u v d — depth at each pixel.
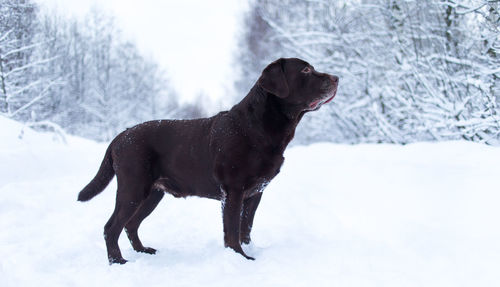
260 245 4.34
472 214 3.98
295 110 3.93
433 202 4.50
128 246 4.55
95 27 24.27
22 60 13.85
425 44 10.45
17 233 4.94
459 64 9.48
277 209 5.53
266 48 16.22
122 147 4.15
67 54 20.45
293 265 3.46
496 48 8.01
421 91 10.52
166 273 3.46
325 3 12.98
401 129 11.43
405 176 5.63
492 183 4.48
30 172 8.01
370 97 12.29
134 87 26.14
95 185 4.36
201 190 4.17
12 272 3.64
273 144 3.88
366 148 8.89
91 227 5.20
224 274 3.35
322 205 5.34
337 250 3.76
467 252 3.33
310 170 7.43
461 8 8.65
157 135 4.21
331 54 13.49
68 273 3.62
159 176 4.25
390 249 3.69
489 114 7.88
